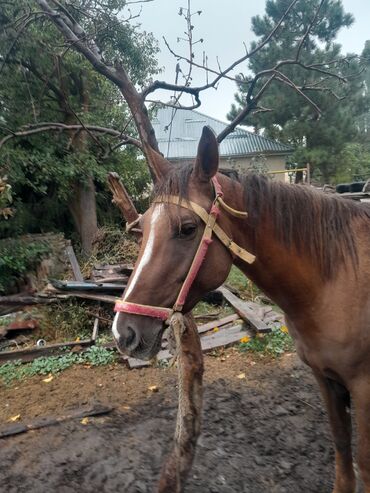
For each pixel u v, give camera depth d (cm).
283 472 249
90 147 890
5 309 528
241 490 235
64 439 290
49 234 759
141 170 983
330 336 173
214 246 153
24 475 255
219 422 303
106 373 393
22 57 711
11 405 344
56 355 433
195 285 153
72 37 336
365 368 174
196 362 235
